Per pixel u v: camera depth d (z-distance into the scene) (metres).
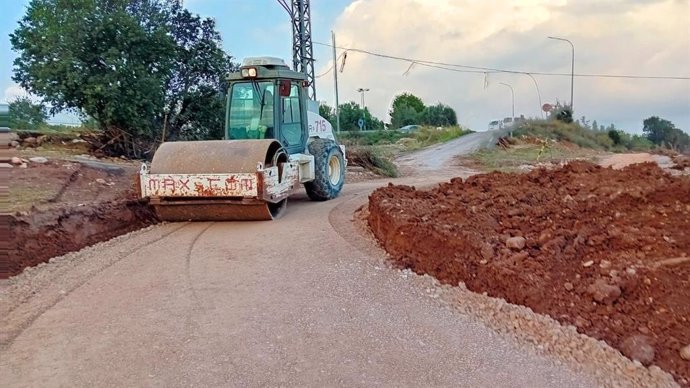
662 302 4.67
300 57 21.11
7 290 5.39
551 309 4.84
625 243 5.65
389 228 6.61
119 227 7.81
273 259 6.33
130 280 5.70
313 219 8.26
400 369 3.96
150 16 16.95
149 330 4.53
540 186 8.72
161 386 3.70
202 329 4.55
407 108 64.38
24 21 16.33
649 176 8.40
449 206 7.19
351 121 56.59
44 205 7.18
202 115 18.20
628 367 4.01
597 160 18.92
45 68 14.84
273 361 4.04
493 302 4.99
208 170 7.77
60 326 4.61
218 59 18.22
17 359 4.06
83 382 3.76
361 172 17.11
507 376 3.91
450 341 4.40
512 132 31.83
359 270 5.94
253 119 9.36
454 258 5.75
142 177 7.82
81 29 14.94
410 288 5.48
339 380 3.80
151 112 15.74
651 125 35.72
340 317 4.80
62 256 6.47
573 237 5.93
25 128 17.00
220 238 7.24
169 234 7.52
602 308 4.76
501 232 6.28
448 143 34.25
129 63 15.42
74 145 15.34
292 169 8.84
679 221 6.04
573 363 4.09
